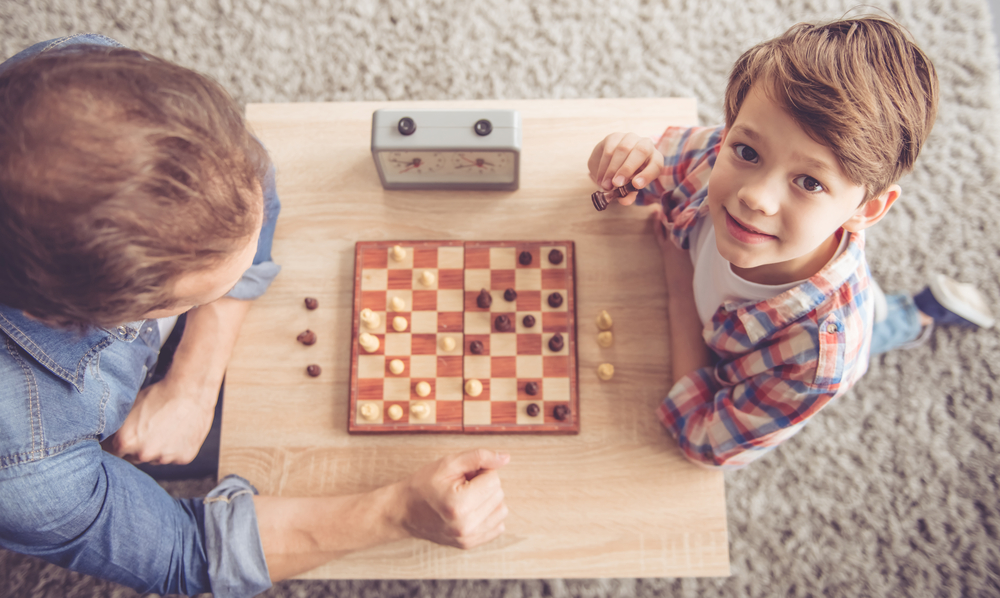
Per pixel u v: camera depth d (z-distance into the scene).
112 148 0.63
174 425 1.30
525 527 1.27
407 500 1.18
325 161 1.46
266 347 1.37
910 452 2.07
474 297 1.40
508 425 1.32
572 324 1.38
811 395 1.16
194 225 0.68
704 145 1.31
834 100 0.84
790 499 2.04
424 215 1.44
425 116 1.26
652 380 1.36
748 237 1.01
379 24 2.38
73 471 0.99
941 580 1.98
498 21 2.38
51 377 0.95
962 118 2.29
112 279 0.67
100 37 1.08
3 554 1.91
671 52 2.35
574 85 2.34
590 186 1.44
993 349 2.11
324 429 1.33
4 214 0.64
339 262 1.42
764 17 2.38
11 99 0.65
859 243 1.15
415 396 1.34
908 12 2.37
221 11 2.36
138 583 1.11
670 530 1.26
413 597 1.94
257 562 1.16
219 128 0.72
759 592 1.98
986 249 2.19
